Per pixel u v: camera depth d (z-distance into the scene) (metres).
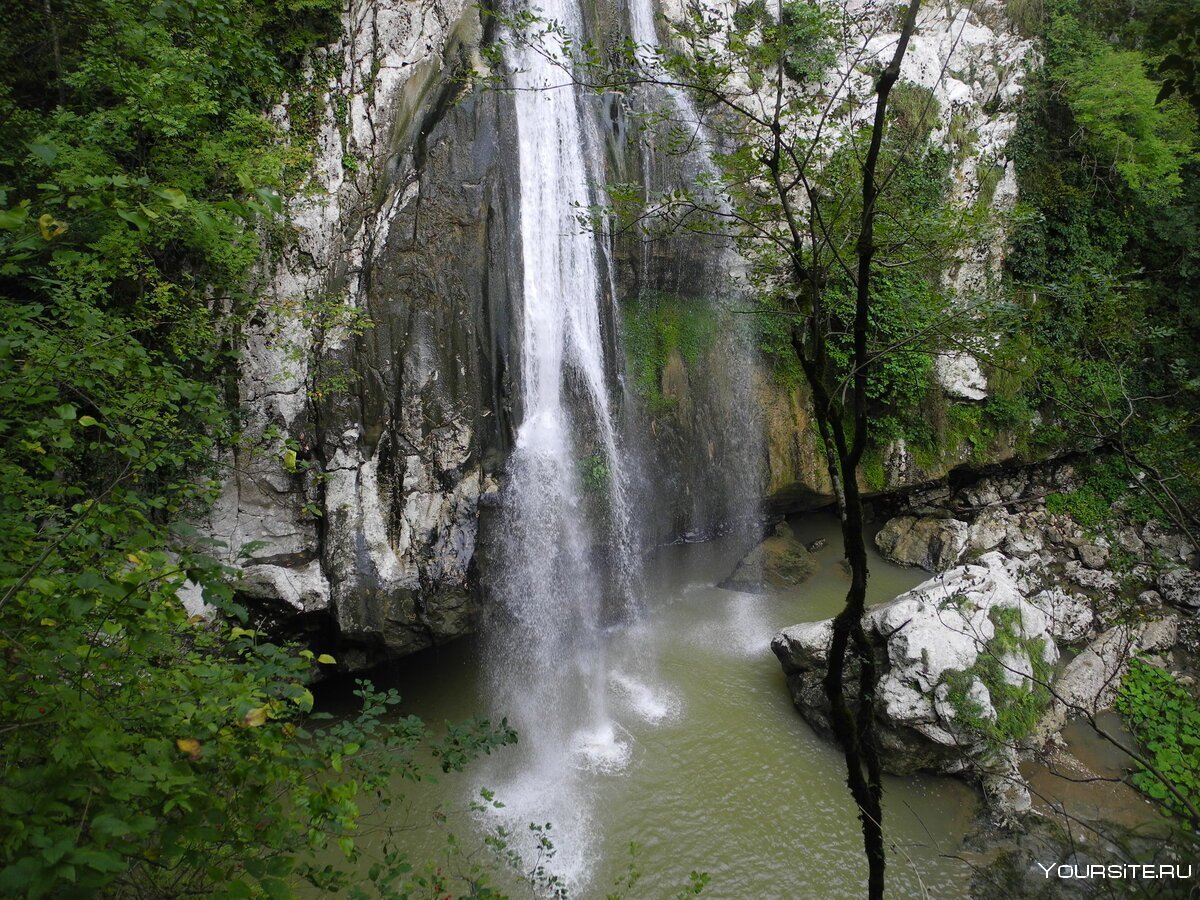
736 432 15.16
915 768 10.43
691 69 4.79
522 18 5.43
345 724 5.00
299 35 11.55
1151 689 11.89
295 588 10.66
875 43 15.76
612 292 13.45
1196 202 17.19
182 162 9.46
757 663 13.02
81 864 2.24
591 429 13.09
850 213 5.37
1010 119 17.66
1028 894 8.49
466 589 11.51
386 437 11.26
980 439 16.94
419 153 11.67
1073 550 16.27
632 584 14.05
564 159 12.72
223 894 2.76
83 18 8.99
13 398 3.63
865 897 8.74
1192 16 3.75
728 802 10.05
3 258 3.19
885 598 15.08
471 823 9.45
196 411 4.80
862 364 3.92
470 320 11.70
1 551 3.22
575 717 11.55
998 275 17.38
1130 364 8.48
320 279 11.29
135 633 3.19
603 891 8.73
